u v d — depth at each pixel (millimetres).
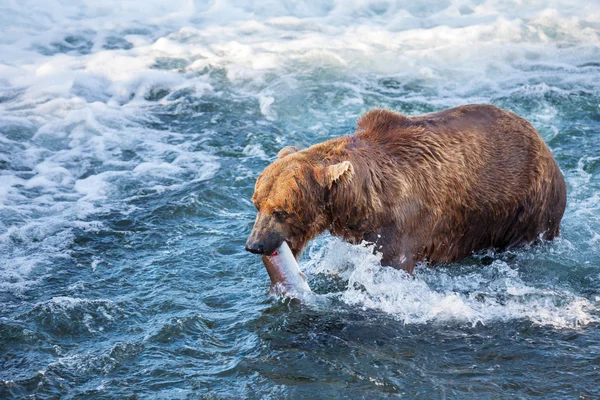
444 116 8812
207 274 9008
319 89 15555
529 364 7117
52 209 10914
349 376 6977
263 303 8297
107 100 15219
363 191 7902
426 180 8258
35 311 8102
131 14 21703
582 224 9977
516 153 8836
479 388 6758
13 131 13547
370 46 18234
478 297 8406
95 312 8148
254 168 12086
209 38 19156
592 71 16281
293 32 19719
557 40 18578
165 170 12156
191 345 7543
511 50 17625
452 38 18828
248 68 16719
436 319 7945
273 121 14148
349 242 8328
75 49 18625
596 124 13398
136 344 7527
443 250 8805
